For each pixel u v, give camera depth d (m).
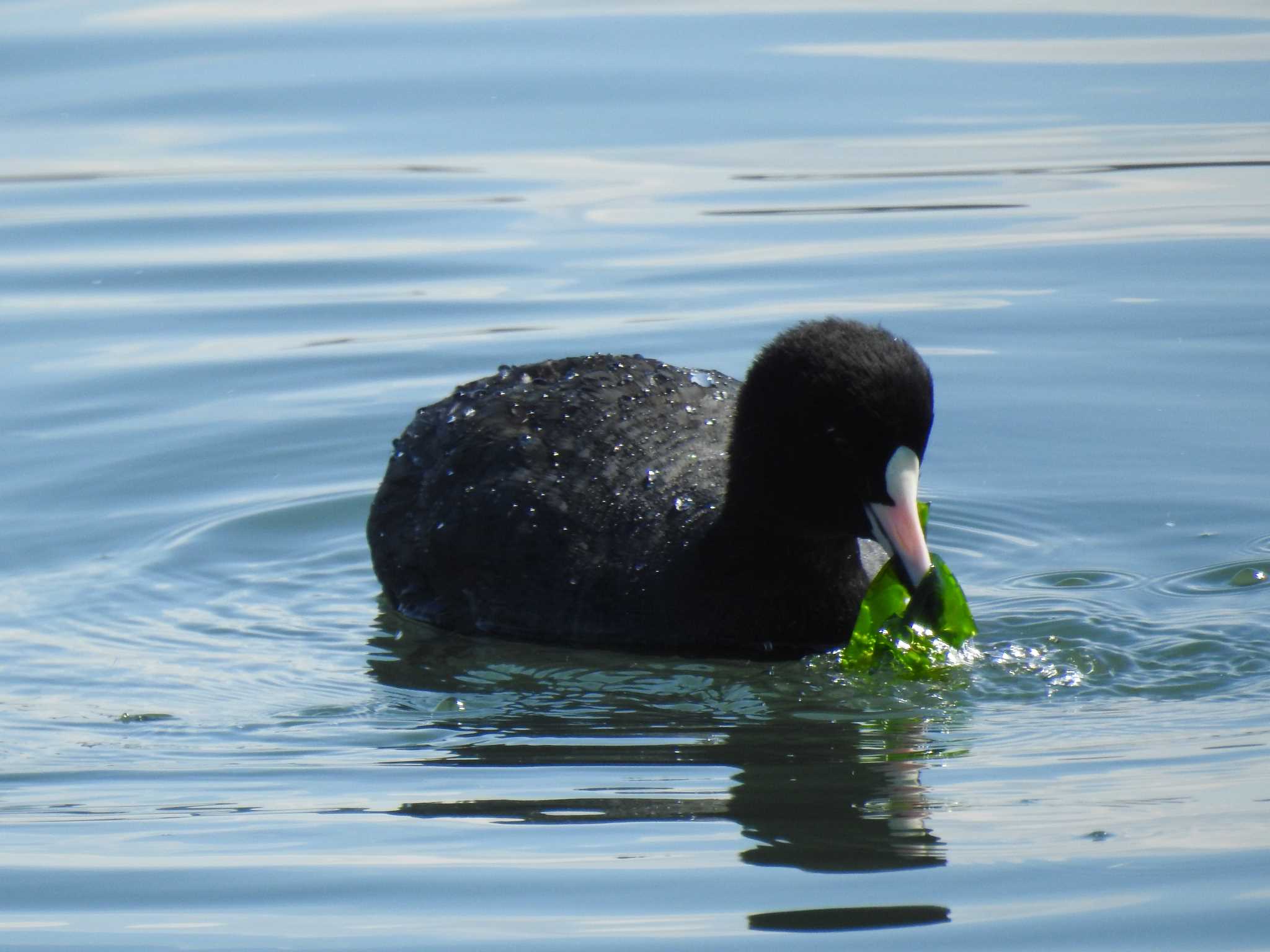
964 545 12.61
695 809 8.66
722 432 11.97
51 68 23.50
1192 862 7.74
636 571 11.30
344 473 14.02
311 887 7.87
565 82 22.92
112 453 14.26
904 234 18.53
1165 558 12.17
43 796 9.07
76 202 19.62
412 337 16.39
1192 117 21.34
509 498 11.71
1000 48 24.19
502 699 10.47
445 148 20.98
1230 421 14.21
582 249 18.33
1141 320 16.23
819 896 7.61
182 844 8.38
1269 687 10.08
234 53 24.19
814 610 11.20
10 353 16.11
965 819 8.38
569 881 7.85
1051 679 10.38
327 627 11.77
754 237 18.53
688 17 25.66
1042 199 19.25
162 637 11.51
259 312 17.05
